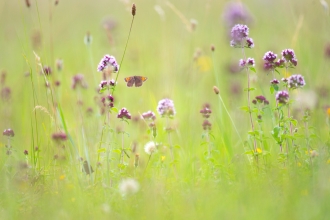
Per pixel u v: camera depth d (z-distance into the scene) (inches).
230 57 679.7
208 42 747.4
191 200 283.7
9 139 385.1
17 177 342.6
